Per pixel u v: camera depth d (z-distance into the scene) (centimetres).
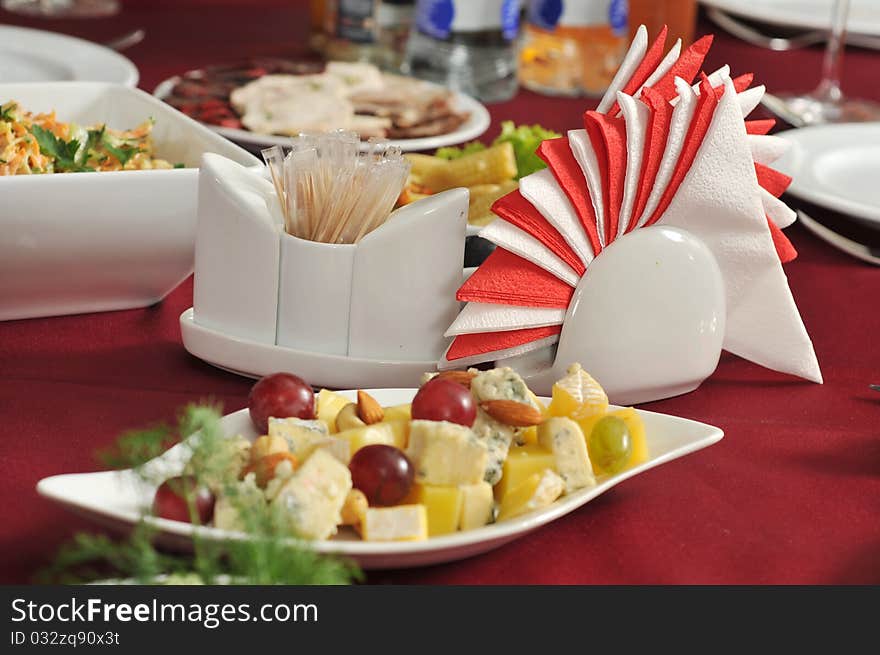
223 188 104
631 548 84
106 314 119
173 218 112
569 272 101
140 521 71
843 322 130
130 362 110
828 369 118
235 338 105
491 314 101
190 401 103
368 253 102
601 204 101
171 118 132
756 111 205
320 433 82
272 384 88
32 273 111
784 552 85
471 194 136
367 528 75
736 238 104
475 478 78
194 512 71
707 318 104
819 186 154
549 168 103
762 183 109
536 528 81
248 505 73
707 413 107
